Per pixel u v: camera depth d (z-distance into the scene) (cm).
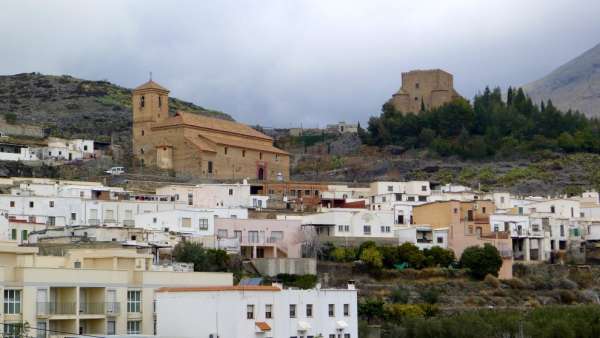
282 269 19838
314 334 14038
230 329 13200
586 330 17562
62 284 12938
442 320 17112
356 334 14675
